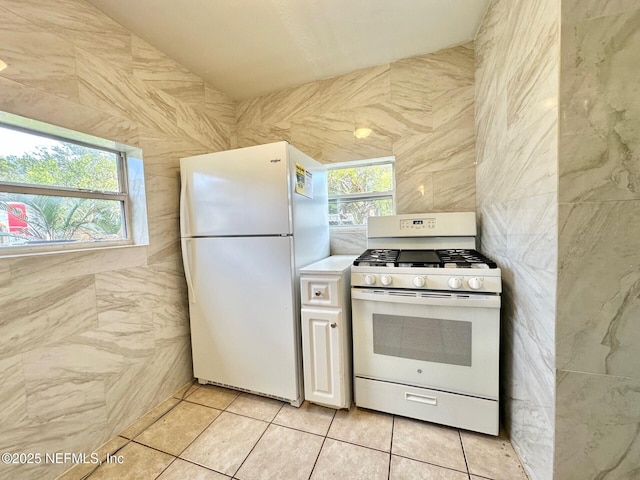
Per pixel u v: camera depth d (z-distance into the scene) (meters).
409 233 1.88
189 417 1.55
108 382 1.41
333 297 1.49
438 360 1.37
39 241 1.27
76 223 1.41
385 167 2.21
